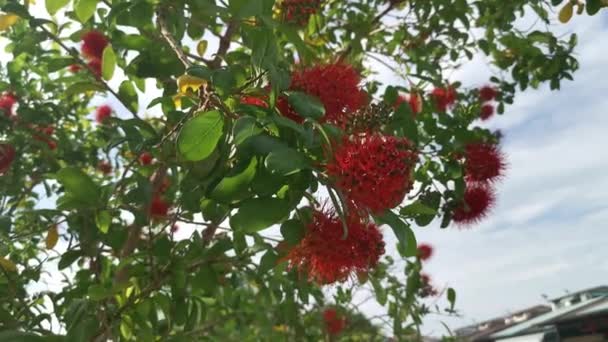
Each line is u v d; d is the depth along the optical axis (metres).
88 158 1.13
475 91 1.20
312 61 0.54
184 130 0.38
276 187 0.38
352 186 0.37
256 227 0.39
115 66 0.67
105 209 0.57
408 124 0.62
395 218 0.38
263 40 0.41
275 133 0.38
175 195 0.79
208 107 0.40
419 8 1.07
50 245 0.68
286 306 0.94
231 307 0.99
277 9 0.77
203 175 0.42
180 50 0.53
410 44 1.10
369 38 1.09
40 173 1.01
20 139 0.99
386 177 0.37
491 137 0.82
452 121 0.77
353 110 0.43
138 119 0.66
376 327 1.29
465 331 3.87
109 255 0.71
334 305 1.22
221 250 0.64
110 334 0.56
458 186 0.74
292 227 0.42
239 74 0.41
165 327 0.69
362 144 0.39
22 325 0.60
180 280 0.59
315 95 0.42
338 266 0.42
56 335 0.50
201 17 0.68
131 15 0.62
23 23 0.90
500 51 1.16
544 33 1.05
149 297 0.60
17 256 0.77
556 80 1.08
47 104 1.05
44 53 0.82
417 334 1.18
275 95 0.38
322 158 0.39
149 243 0.61
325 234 0.41
